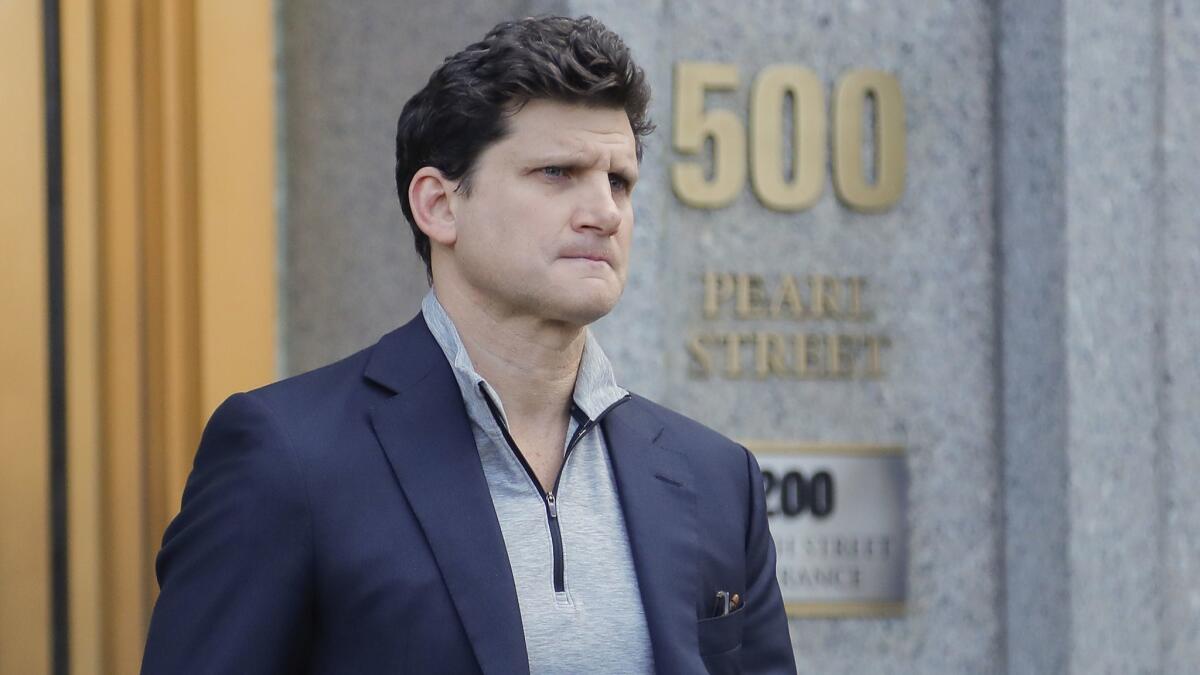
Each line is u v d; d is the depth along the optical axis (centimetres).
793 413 706
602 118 363
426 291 698
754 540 412
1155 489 698
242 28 642
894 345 718
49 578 598
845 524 706
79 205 612
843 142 711
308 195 693
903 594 710
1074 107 693
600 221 360
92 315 611
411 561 343
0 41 602
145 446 621
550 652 349
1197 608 704
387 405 366
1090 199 695
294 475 346
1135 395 697
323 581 342
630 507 376
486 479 364
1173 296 705
